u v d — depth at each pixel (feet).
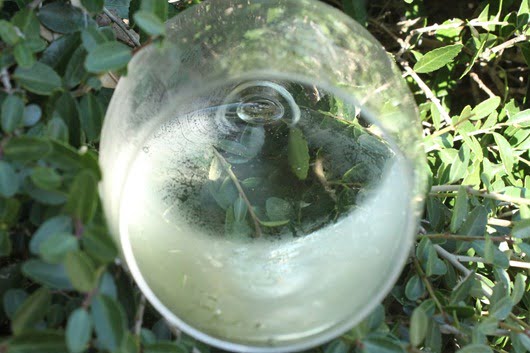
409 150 1.34
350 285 1.31
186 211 1.47
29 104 1.37
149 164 1.48
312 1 1.45
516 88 1.99
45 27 1.41
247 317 1.31
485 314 1.53
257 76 1.30
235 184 1.54
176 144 1.56
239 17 1.44
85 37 1.33
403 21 2.01
